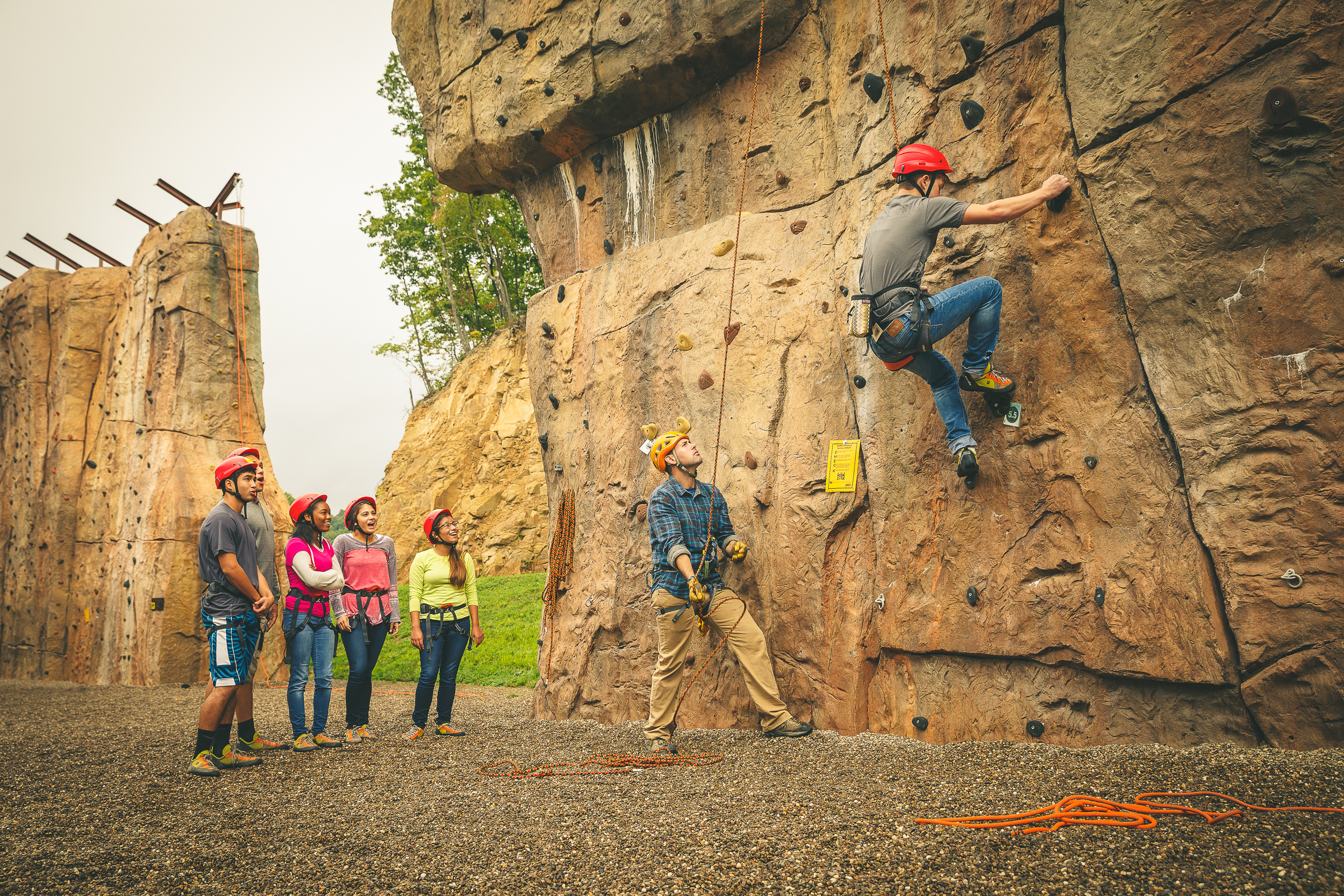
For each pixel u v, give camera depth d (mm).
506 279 37250
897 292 4133
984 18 4648
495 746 5891
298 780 4891
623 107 6883
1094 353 4207
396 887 2818
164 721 8242
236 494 5520
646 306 6859
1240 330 3680
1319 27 3369
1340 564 3371
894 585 5020
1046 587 4309
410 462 29422
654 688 5289
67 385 16078
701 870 2748
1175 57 3801
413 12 8398
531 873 2865
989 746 4285
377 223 36188
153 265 14242
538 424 7973
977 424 4711
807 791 3717
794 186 6031
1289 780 3080
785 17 5844
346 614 6363
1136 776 3373
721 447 6090
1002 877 2488
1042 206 4398
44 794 4777
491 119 7676
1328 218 3420
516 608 17375
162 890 2928
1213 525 3730
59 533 15586
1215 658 3686
